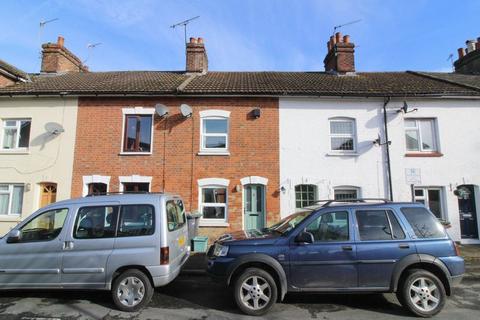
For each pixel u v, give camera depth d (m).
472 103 12.20
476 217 11.74
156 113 12.17
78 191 11.78
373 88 12.65
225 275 5.54
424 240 5.52
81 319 5.28
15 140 12.45
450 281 5.36
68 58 16.38
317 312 5.55
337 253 5.48
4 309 5.68
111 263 5.77
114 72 16.28
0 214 11.94
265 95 12.05
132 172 11.89
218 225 11.52
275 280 5.61
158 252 5.79
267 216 11.59
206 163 11.90
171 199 6.73
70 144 12.07
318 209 5.90
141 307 5.68
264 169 11.84
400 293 5.46
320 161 11.92
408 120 12.41
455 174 11.82
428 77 14.62
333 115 12.19
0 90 12.49
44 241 5.95
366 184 11.81
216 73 15.68
